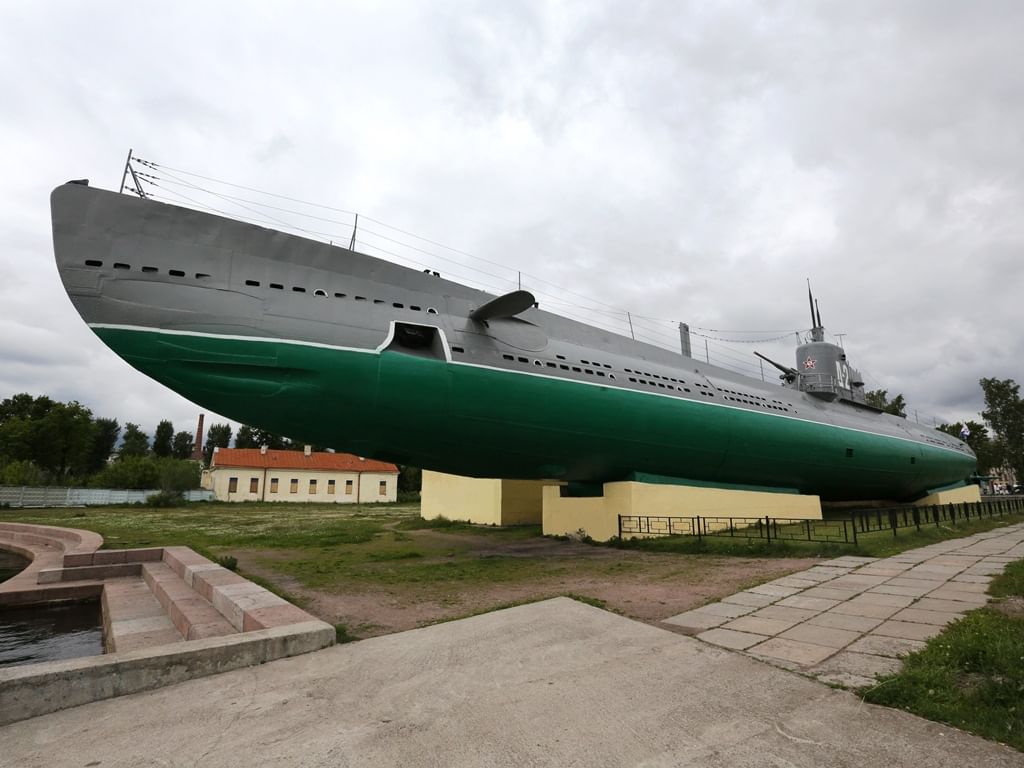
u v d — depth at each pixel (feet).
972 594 20.92
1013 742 9.71
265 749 9.86
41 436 135.85
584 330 44.47
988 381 158.51
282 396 28.96
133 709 11.63
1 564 46.70
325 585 26.58
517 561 34.65
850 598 21.09
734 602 21.16
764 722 10.74
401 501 151.53
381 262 33.32
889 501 82.07
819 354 68.54
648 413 42.52
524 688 12.60
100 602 30.32
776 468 54.65
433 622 19.33
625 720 10.90
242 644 14.21
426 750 9.77
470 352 34.12
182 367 26.68
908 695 11.60
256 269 28.96
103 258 25.64
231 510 104.47
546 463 39.99
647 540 41.42
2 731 10.67
